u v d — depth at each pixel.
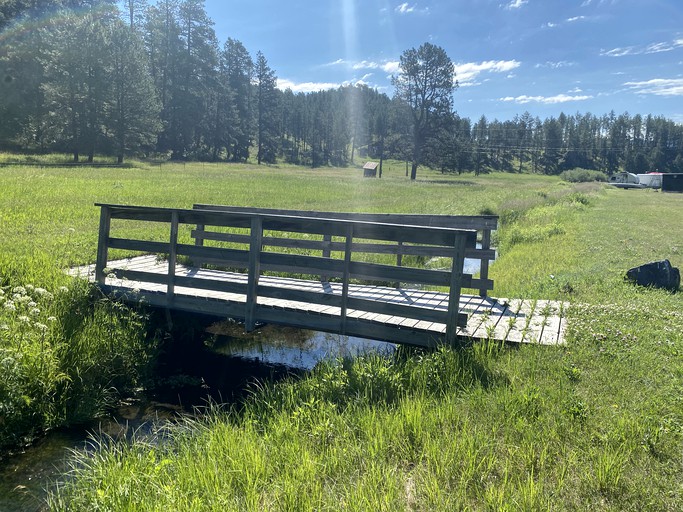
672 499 3.41
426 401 4.95
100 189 25.92
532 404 4.64
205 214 7.55
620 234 18.62
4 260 9.34
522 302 8.03
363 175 86.25
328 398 5.27
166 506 3.31
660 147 143.00
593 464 3.81
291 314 7.20
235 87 97.56
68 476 4.57
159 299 7.96
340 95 170.62
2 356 5.24
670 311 8.02
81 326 6.68
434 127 82.25
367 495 3.44
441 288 10.77
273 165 99.06
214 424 4.92
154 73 78.38
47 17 60.88
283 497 3.46
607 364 5.70
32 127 59.50
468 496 3.49
